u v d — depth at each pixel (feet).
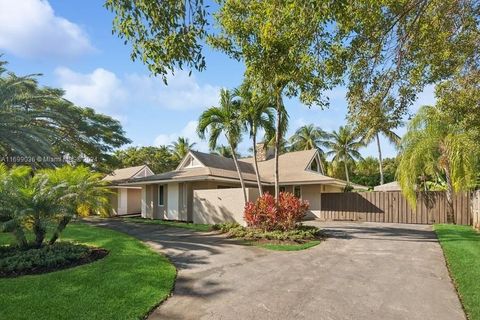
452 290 20.66
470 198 56.13
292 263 27.86
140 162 159.02
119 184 82.33
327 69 20.11
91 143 82.99
